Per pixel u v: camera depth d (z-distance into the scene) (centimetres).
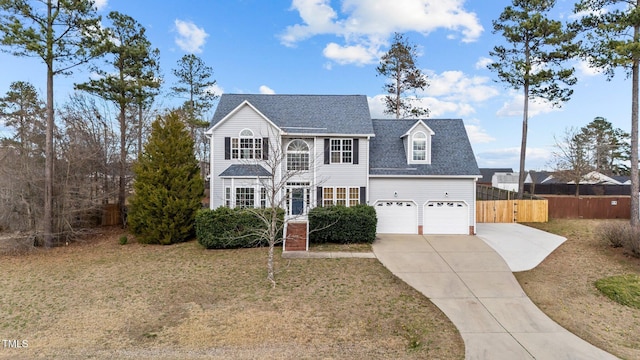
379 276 1277
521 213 2373
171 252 1673
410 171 2038
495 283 1216
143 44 2252
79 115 2309
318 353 771
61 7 1698
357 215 1744
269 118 2100
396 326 902
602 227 1669
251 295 1106
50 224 1822
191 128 3697
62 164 1978
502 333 866
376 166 2077
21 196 1803
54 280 1289
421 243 1767
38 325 916
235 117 1998
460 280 1243
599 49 1744
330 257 1514
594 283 1212
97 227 2380
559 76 2400
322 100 2294
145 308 1017
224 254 1603
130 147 2600
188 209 1886
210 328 886
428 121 2342
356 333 864
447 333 864
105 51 1848
